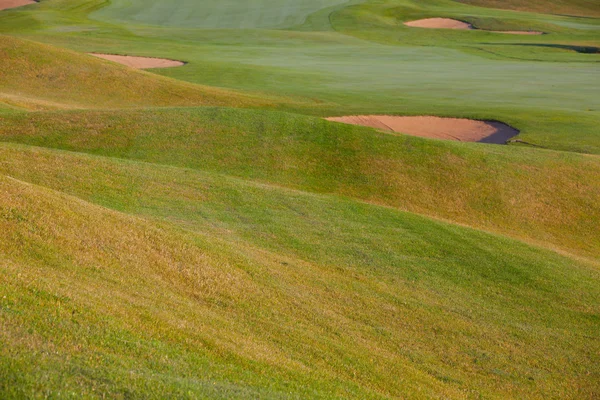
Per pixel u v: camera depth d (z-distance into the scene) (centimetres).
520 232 2577
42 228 1320
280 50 7456
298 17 9856
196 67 5775
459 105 4441
